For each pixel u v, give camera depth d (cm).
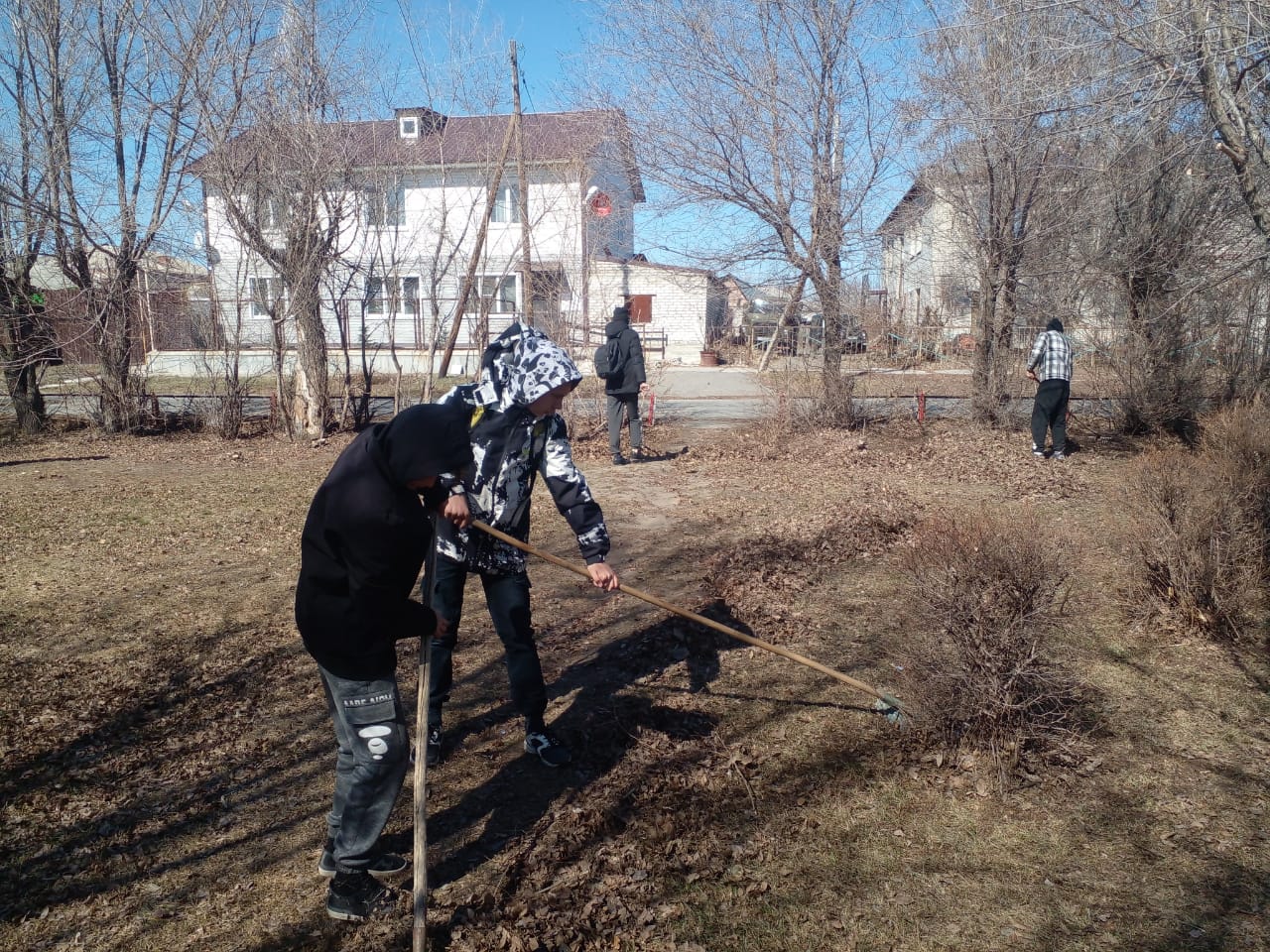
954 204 1270
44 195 1345
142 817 354
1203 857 325
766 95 1183
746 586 600
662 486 983
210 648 521
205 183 1341
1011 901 305
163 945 287
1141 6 779
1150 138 963
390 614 284
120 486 1031
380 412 1552
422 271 1510
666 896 307
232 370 1395
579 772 382
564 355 361
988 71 1102
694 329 2889
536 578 649
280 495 960
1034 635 383
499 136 1639
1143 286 1179
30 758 398
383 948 284
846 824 347
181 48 1247
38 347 1423
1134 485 560
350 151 1342
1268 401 1098
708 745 402
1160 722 420
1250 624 514
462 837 338
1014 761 375
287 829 347
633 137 1262
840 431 1210
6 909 302
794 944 287
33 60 1302
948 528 408
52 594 624
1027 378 1291
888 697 402
